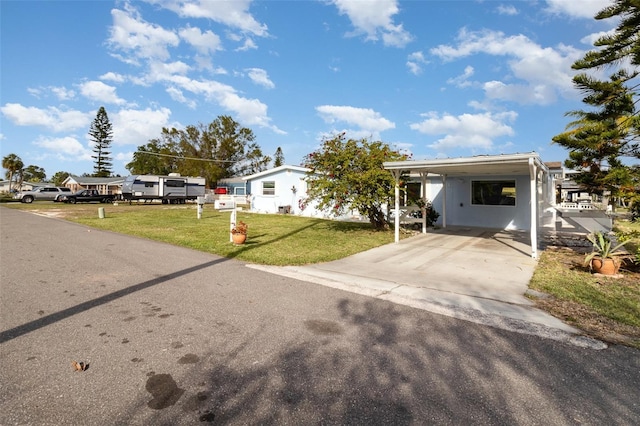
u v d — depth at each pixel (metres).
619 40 7.66
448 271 7.11
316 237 11.80
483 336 3.93
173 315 4.52
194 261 7.94
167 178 35.97
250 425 2.41
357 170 11.70
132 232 13.10
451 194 15.41
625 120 7.79
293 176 21.73
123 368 3.17
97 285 5.91
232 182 48.78
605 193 9.01
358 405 2.65
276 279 6.42
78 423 2.41
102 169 64.31
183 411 2.56
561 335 3.96
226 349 3.57
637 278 6.41
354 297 5.37
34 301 5.04
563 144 8.91
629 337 3.93
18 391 2.78
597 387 2.92
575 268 7.29
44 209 26.53
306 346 3.65
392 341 3.79
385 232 13.16
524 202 13.87
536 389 2.88
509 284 6.12
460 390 2.86
